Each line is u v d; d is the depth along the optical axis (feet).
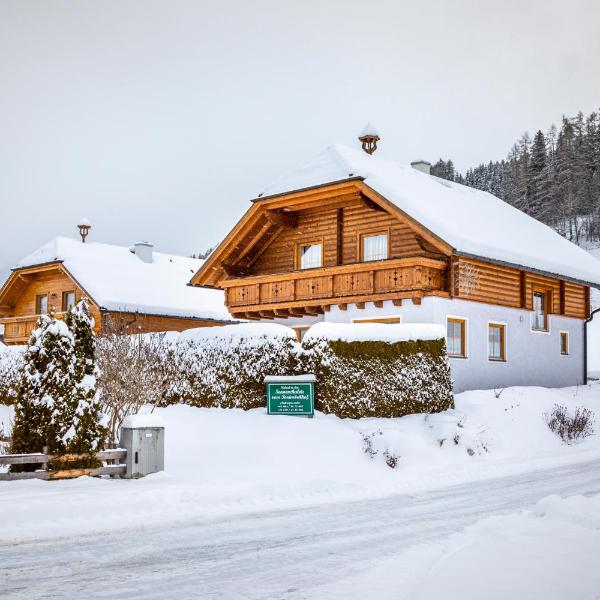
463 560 23.34
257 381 59.11
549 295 91.76
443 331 63.00
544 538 26.05
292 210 90.43
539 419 64.03
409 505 36.83
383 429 53.36
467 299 77.36
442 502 37.65
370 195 78.13
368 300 77.10
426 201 83.05
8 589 21.76
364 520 32.81
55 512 32.09
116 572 23.79
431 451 52.26
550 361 90.58
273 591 21.66
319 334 57.16
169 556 25.96
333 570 24.12
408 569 24.14
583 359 98.07
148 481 39.73
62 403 39.88
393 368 59.06
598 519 28.73
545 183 358.02
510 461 53.16
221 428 52.70
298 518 33.24
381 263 75.61
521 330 85.46
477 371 77.82
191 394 62.90
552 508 31.17
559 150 380.37
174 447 49.44
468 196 101.30
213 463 45.62
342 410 56.08
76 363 40.86
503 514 33.94
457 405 64.64
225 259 93.35
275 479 42.04
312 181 83.66
